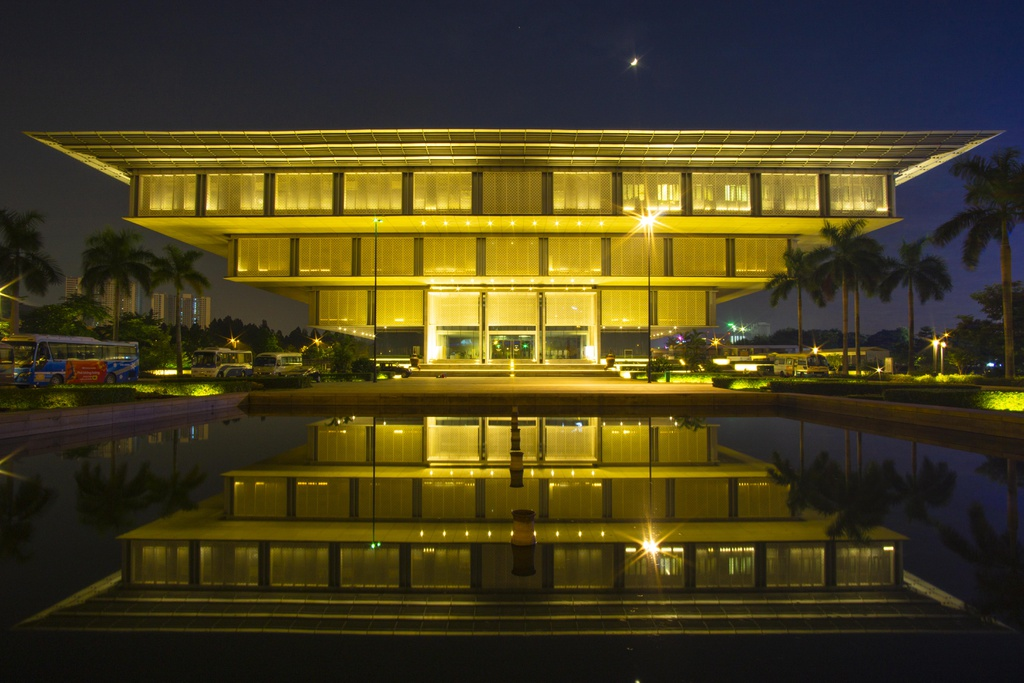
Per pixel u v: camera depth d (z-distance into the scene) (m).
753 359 64.25
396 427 19.86
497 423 20.98
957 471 11.59
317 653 4.55
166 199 41.84
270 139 38.91
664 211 41.25
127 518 8.40
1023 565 6.46
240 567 6.45
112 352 33.69
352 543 7.28
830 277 43.25
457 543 7.30
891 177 42.69
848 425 20.14
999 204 28.56
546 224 43.38
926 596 5.66
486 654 4.55
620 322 49.00
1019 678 4.15
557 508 9.00
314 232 45.41
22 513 8.63
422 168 42.16
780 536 7.49
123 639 4.79
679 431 18.52
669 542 7.29
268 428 19.70
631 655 4.54
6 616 5.21
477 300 49.09
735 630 4.99
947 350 61.75
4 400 19.41
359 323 49.06
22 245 35.16
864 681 4.12
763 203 42.50
